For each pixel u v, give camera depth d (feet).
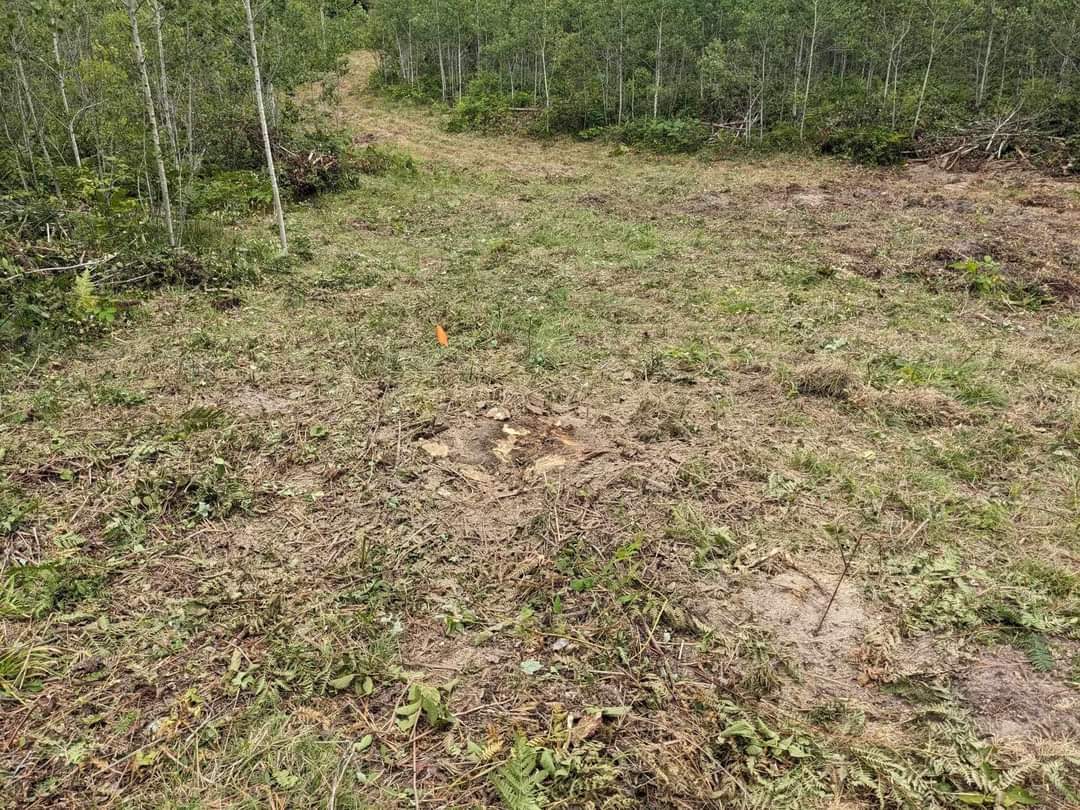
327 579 9.15
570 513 10.32
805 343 16.74
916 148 41.86
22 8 30.86
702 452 11.89
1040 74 50.47
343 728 7.13
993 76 52.34
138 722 7.21
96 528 10.16
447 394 14.20
